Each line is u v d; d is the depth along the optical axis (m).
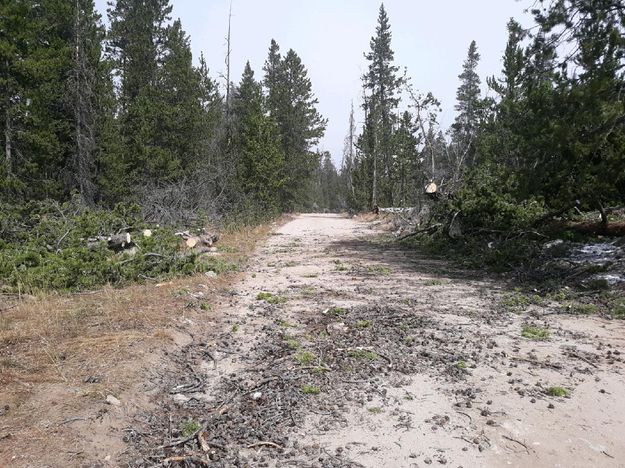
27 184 21.55
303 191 52.53
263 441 3.89
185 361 5.47
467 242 14.09
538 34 11.59
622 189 11.43
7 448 3.40
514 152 13.98
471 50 38.62
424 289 9.44
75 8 23.20
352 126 54.12
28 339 5.51
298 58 48.88
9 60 20.19
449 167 23.53
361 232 23.52
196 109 29.09
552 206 12.24
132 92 31.92
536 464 3.60
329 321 7.18
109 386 4.40
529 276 10.00
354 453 3.73
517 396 4.69
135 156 26.55
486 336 6.44
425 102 24.89
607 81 9.95
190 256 10.60
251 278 10.69
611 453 3.74
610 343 6.17
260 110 32.91
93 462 3.44
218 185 26.69
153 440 3.86
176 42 31.17
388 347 6.02
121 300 7.46
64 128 22.91
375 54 44.06
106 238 12.22
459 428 4.10
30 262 9.16
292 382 4.99
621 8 10.59
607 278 8.85
